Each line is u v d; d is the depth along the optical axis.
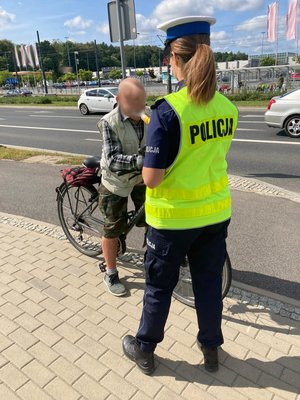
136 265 3.41
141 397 2.06
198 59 1.64
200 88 1.66
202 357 2.32
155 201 1.90
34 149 9.73
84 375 2.21
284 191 5.52
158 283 2.06
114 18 6.13
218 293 2.12
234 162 7.71
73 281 3.15
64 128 14.62
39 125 16.12
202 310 2.11
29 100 32.25
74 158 8.08
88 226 3.50
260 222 4.38
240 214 4.63
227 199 2.02
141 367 2.21
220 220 1.97
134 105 2.48
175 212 1.86
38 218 4.75
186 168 1.80
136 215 2.87
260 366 2.25
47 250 3.70
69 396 2.08
